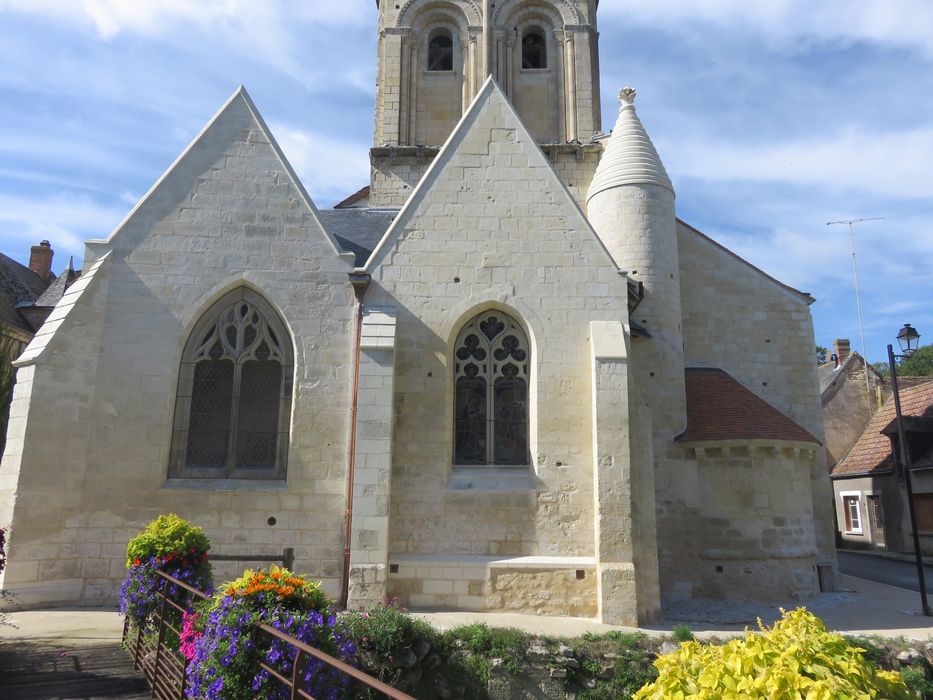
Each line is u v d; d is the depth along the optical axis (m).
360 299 15.73
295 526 14.87
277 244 16.22
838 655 5.14
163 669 8.83
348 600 13.60
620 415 14.62
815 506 21.34
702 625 14.35
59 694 8.88
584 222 16.19
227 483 15.07
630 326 17.52
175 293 15.78
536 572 14.26
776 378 22.64
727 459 17.94
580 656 11.94
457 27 28.00
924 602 16.02
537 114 27.03
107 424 14.96
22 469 13.76
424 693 11.23
